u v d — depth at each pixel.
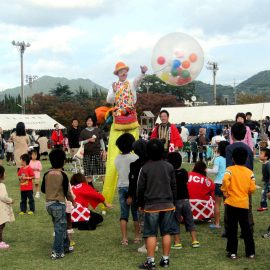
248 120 16.23
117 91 8.54
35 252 6.17
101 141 10.16
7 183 13.41
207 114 32.38
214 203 7.51
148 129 37.56
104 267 5.41
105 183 8.62
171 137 8.04
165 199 5.24
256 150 21.58
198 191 7.53
